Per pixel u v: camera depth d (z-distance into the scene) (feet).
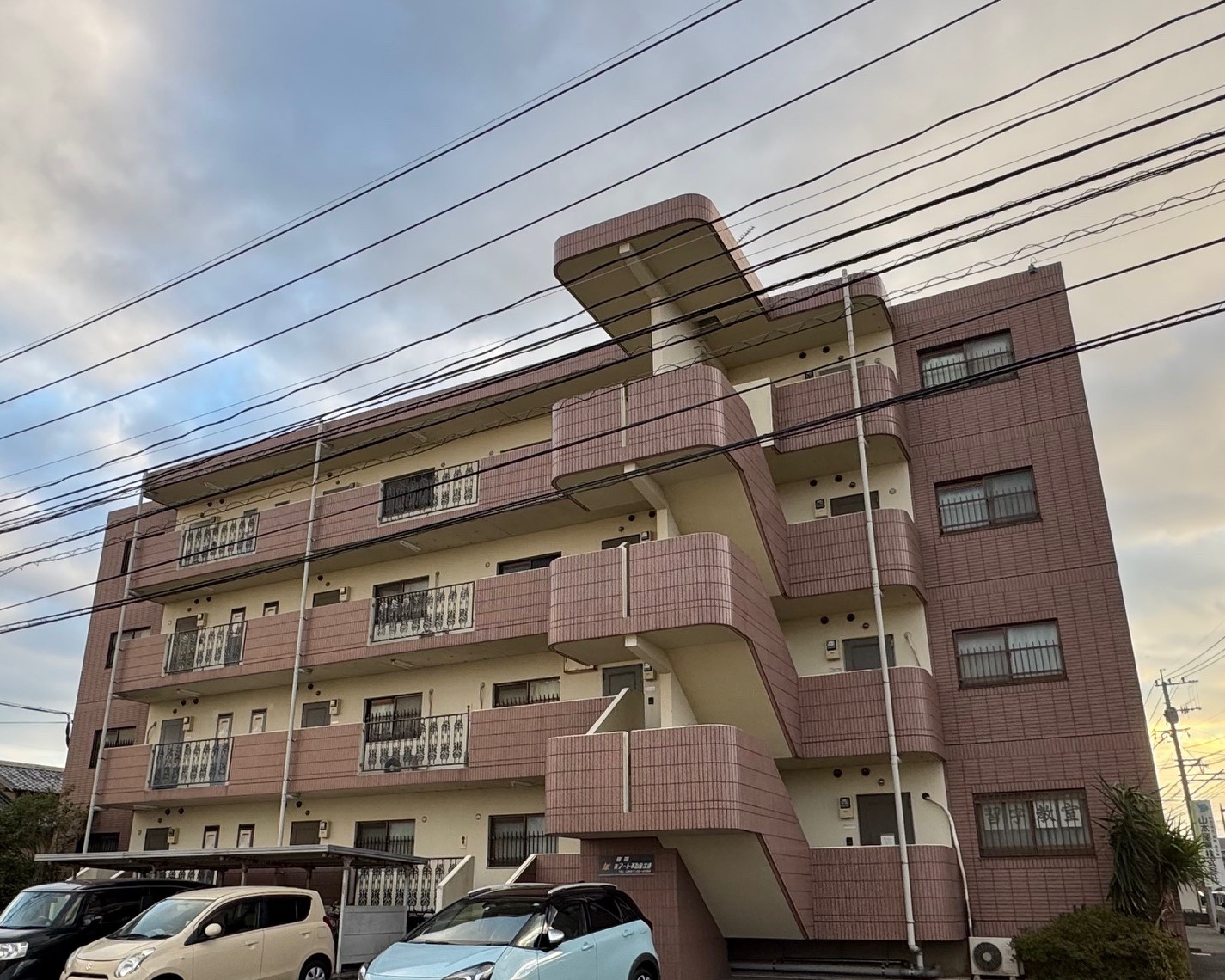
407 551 77.05
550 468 68.39
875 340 68.13
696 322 67.41
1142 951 45.73
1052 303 64.13
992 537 61.26
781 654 57.36
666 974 49.06
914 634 61.26
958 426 64.44
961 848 55.77
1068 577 58.65
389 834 71.20
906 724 55.93
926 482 64.18
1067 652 57.31
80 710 94.53
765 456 64.28
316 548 78.64
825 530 61.67
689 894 51.67
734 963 55.57
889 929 52.11
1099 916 48.62
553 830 50.83
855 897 53.36
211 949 41.29
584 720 60.80
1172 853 49.29
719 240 60.64
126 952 39.45
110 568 99.45
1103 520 58.75
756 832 48.62
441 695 72.69
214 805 80.74
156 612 93.30
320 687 78.95
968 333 65.82
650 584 53.01
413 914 60.80
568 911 35.12
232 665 78.95
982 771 56.95
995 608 59.82
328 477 86.02
